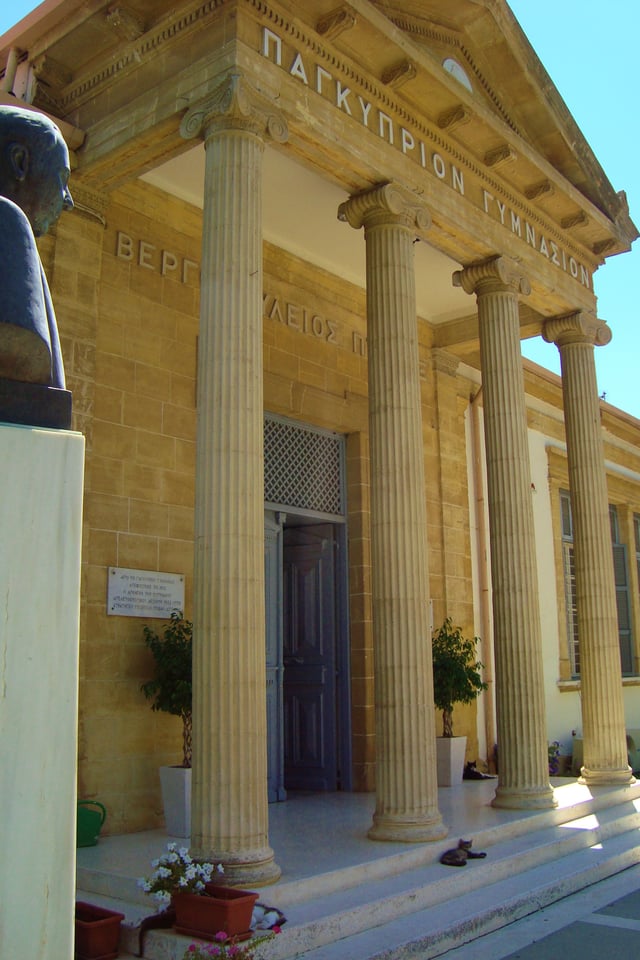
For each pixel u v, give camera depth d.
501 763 9.16
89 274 8.34
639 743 15.01
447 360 13.16
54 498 2.51
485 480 13.66
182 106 7.02
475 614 13.12
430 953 5.79
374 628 7.77
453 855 7.10
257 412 6.47
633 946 6.12
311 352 10.82
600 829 8.88
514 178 10.16
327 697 11.02
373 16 7.61
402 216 8.31
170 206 9.29
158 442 8.80
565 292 11.02
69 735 2.45
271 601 10.30
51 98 8.17
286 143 7.51
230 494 6.25
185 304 9.30
